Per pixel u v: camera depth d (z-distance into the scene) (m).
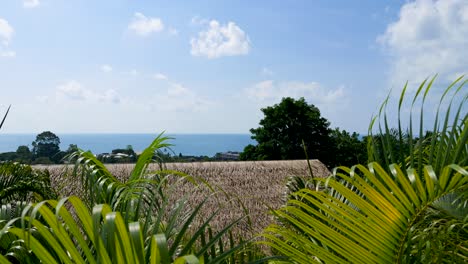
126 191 2.34
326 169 9.35
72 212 5.54
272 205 7.80
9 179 4.42
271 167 9.08
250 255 2.10
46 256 1.35
